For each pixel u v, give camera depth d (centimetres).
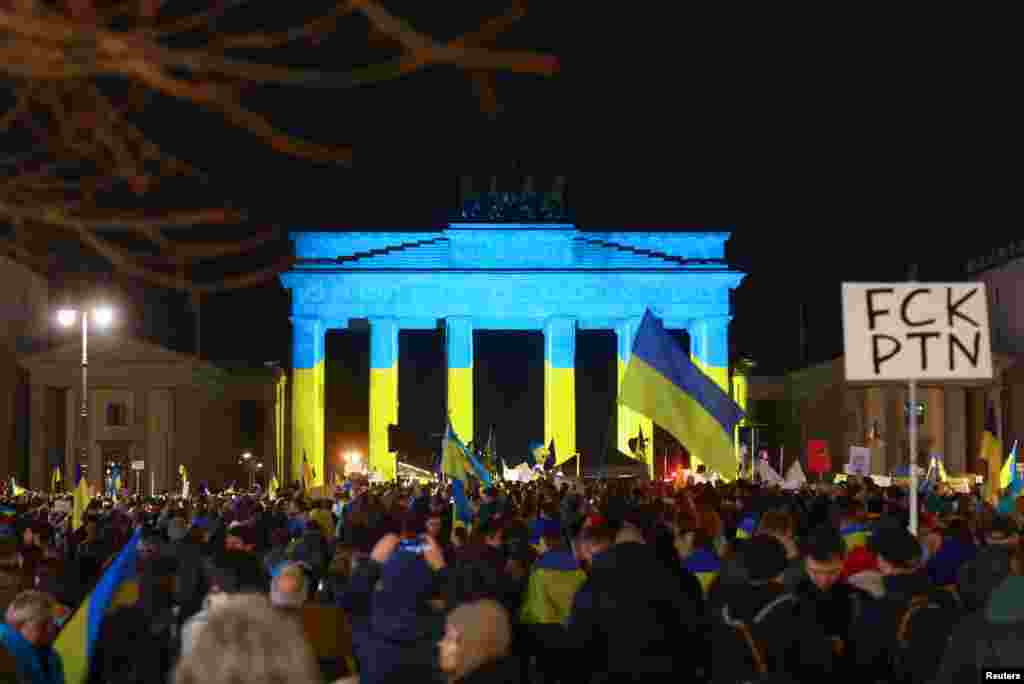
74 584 1675
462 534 2230
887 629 1201
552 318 12294
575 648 1148
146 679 1274
